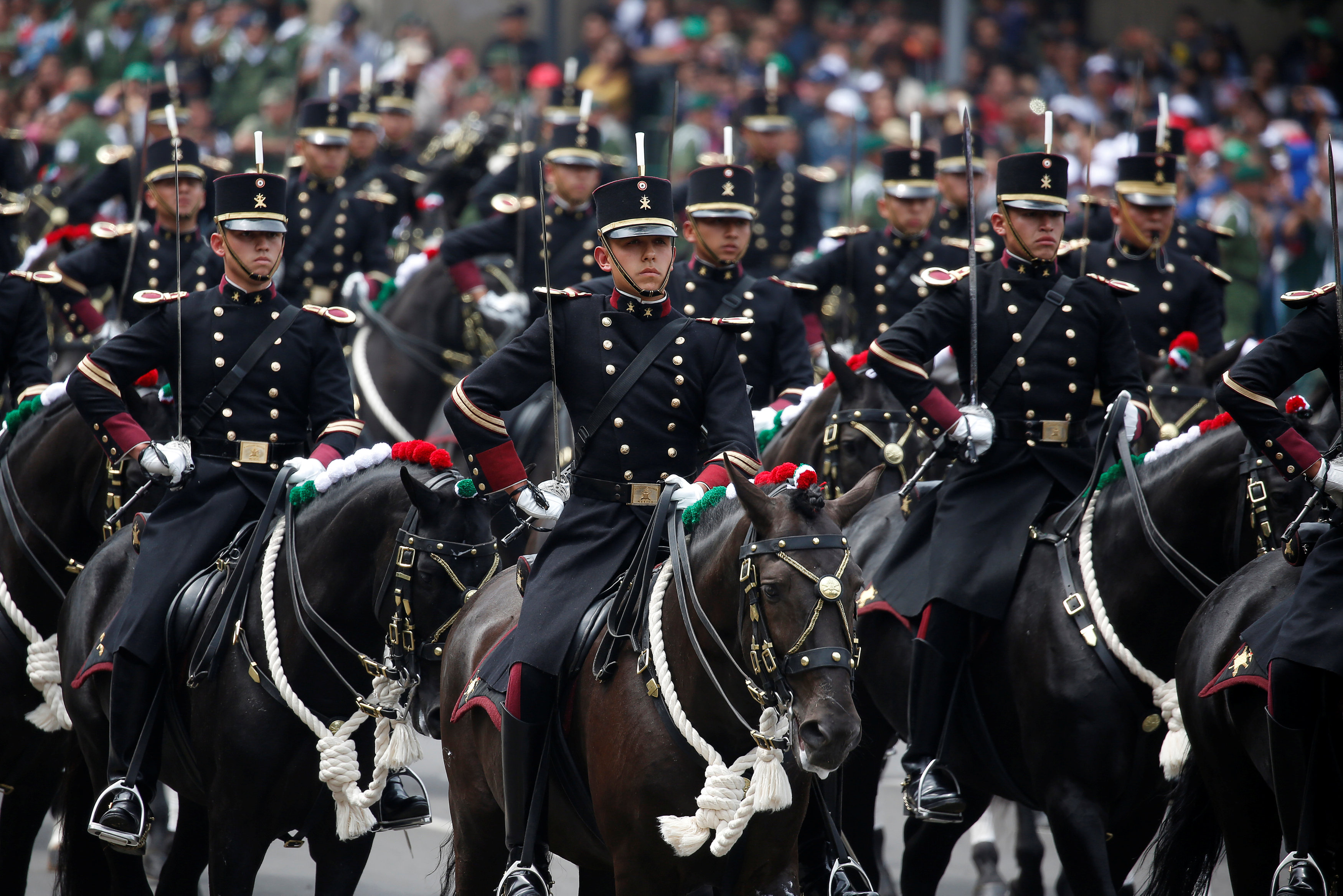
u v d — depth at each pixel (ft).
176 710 73.31
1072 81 227.20
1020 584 74.43
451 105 233.55
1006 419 76.95
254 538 73.05
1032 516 75.15
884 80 229.04
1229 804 65.46
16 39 252.01
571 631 62.28
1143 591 70.74
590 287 66.33
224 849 71.41
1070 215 144.46
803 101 228.84
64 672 77.71
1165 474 71.00
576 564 63.87
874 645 80.89
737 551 55.88
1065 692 71.31
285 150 211.61
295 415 77.10
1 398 108.06
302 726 71.46
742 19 254.68
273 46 243.19
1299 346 62.90
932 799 76.18
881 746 84.43
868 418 90.74
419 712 73.51
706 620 57.21
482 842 68.23
